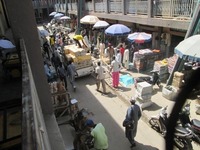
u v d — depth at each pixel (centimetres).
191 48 762
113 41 2008
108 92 1197
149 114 920
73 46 1549
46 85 520
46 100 529
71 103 927
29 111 153
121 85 1239
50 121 507
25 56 310
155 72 1139
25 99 173
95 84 1324
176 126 118
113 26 1508
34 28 480
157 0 1312
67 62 1370
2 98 471
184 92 114
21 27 473
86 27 2586
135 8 1590
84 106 1061
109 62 1548
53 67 1389
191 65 1000
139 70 1407
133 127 714
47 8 5519
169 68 1198
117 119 932
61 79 1194
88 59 1407
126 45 1644
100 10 2192
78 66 1389
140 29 1716
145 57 1395
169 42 1407
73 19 3275
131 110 706
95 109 1027
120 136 817
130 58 1591
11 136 318
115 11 1922
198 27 979
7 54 679
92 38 2261
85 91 1236
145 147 746
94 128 660
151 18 1377
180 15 1177
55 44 2017
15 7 459
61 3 4000
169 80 1096
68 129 858
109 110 1009
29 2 463
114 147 760
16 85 560
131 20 1622
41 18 5547
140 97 960
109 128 871
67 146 748
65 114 949
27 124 135
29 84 204
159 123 790
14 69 605
